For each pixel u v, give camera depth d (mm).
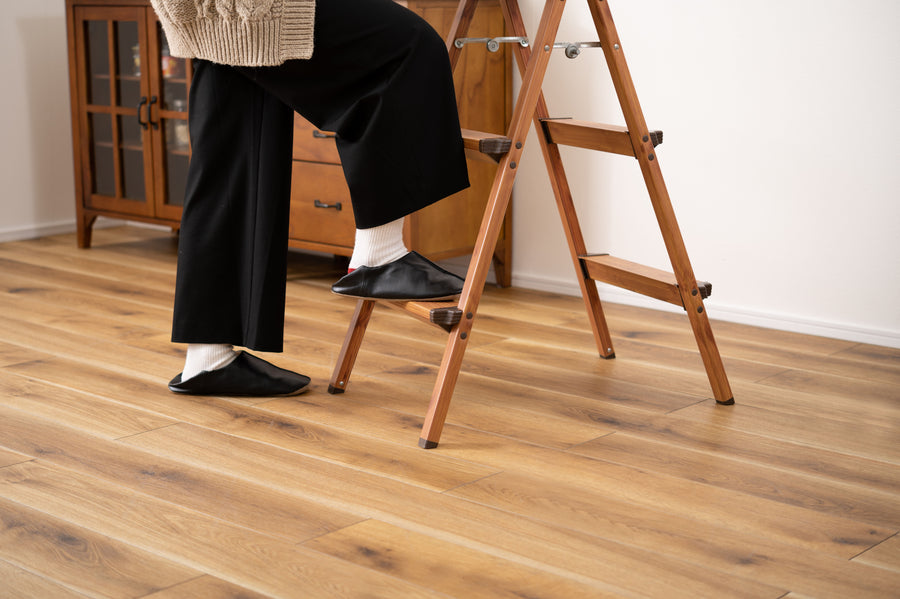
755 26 2465
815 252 2465
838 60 2354
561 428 1785
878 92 2309
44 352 2238
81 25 3482
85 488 1483
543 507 1440
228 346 1931
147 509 1412
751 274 2582
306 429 1764
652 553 1299
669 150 2672
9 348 2266
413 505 1442
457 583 1208
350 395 1964
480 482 1531
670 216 1867
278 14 1605
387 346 2330
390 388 2014
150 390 1972
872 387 2049
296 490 1491
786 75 2436
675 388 2031
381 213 1668
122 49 3402
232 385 1920
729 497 1484
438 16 2666
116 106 3445
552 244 2967
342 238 2869
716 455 1658
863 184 2365
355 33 1611
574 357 2258
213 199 1816
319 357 2234
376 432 1753
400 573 1232
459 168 1709
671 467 1603
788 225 2498
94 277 3096
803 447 1701
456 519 1396
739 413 1877
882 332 2383
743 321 2605
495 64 2863
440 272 1714
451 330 1687
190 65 3225
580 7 2760
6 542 1299
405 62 1629
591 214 2852
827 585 1219
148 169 3406
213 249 1828
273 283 1828
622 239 2805
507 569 1248
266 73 1672
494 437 1735
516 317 2648
